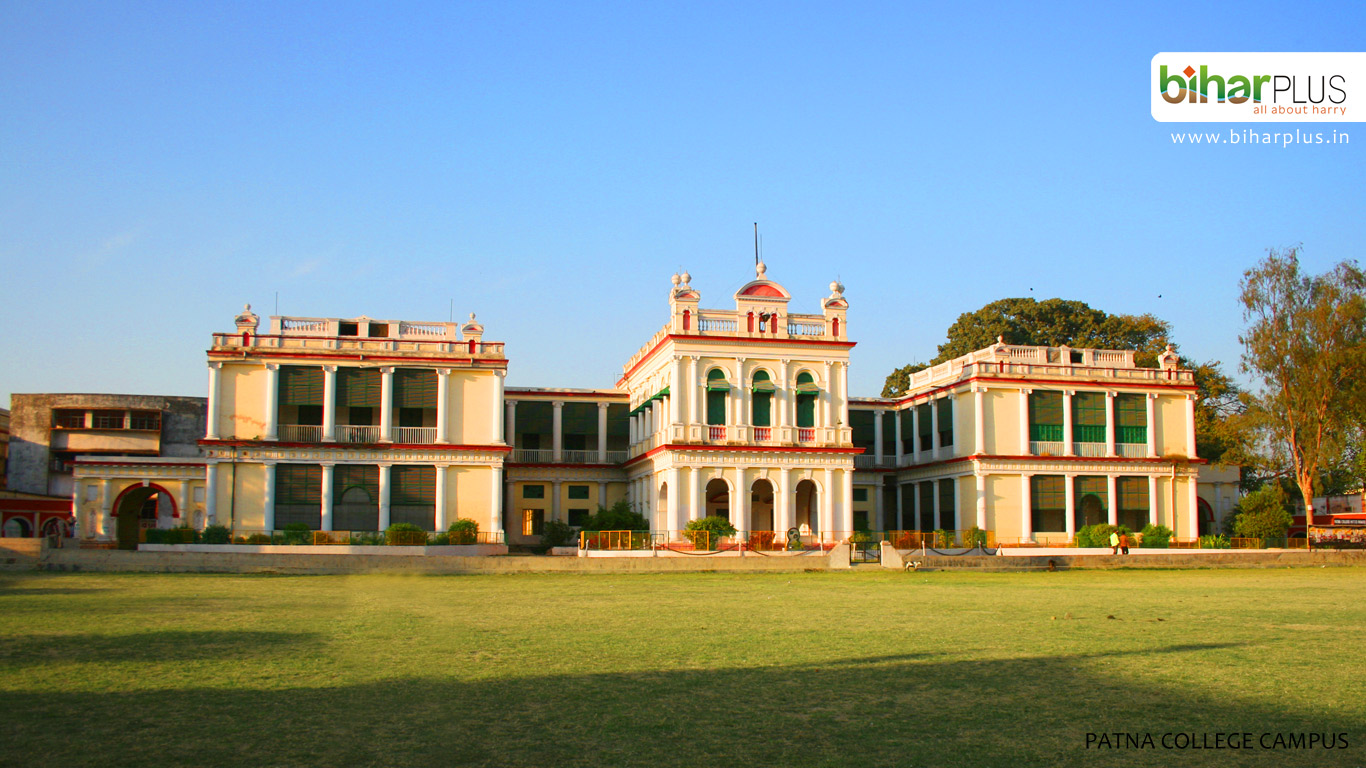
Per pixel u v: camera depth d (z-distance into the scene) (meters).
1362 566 55.28
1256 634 22.64
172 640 20.89
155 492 61.16
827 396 59.81
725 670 17.78
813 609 28.34
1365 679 16.98
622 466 68.50
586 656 19.23
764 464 58.25
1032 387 66.44
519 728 13.49
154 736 12.93
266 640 21.00
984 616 26.45
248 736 12.96
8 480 69.25
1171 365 70.06
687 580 41.41
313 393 57.75
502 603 29.92
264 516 56.28
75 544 53.66
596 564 45.62
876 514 72.81
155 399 71.25
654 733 13.30
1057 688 16.22
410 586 36.84
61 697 15.19
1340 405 63.38
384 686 16.14
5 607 27.27
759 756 12.27
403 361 58.44
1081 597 32.84
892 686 16.36
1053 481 65.81
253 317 57.88
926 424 71.88
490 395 59.50
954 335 100.44
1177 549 61.53
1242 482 83.94
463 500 58.44
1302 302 64.44
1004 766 11.93
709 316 59.12
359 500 57.62
